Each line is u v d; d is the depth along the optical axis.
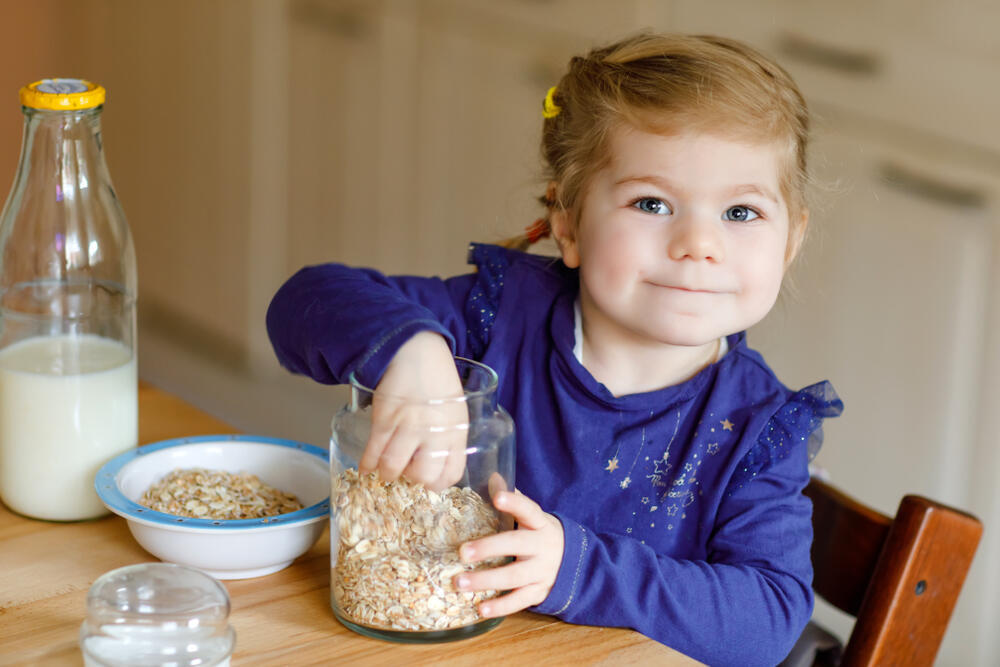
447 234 2.55
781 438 0.98
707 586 0.88
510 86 2.35
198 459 0.96
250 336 3.04
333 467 0.80
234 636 0.72
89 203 0.94
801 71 1.97
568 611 0.82
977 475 1.86
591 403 1.00
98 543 0.90
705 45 1.00
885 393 1.94
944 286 1.83
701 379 1.00
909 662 0.98
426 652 0.77
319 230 2.84
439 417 0.77
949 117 1.79
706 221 0.92
